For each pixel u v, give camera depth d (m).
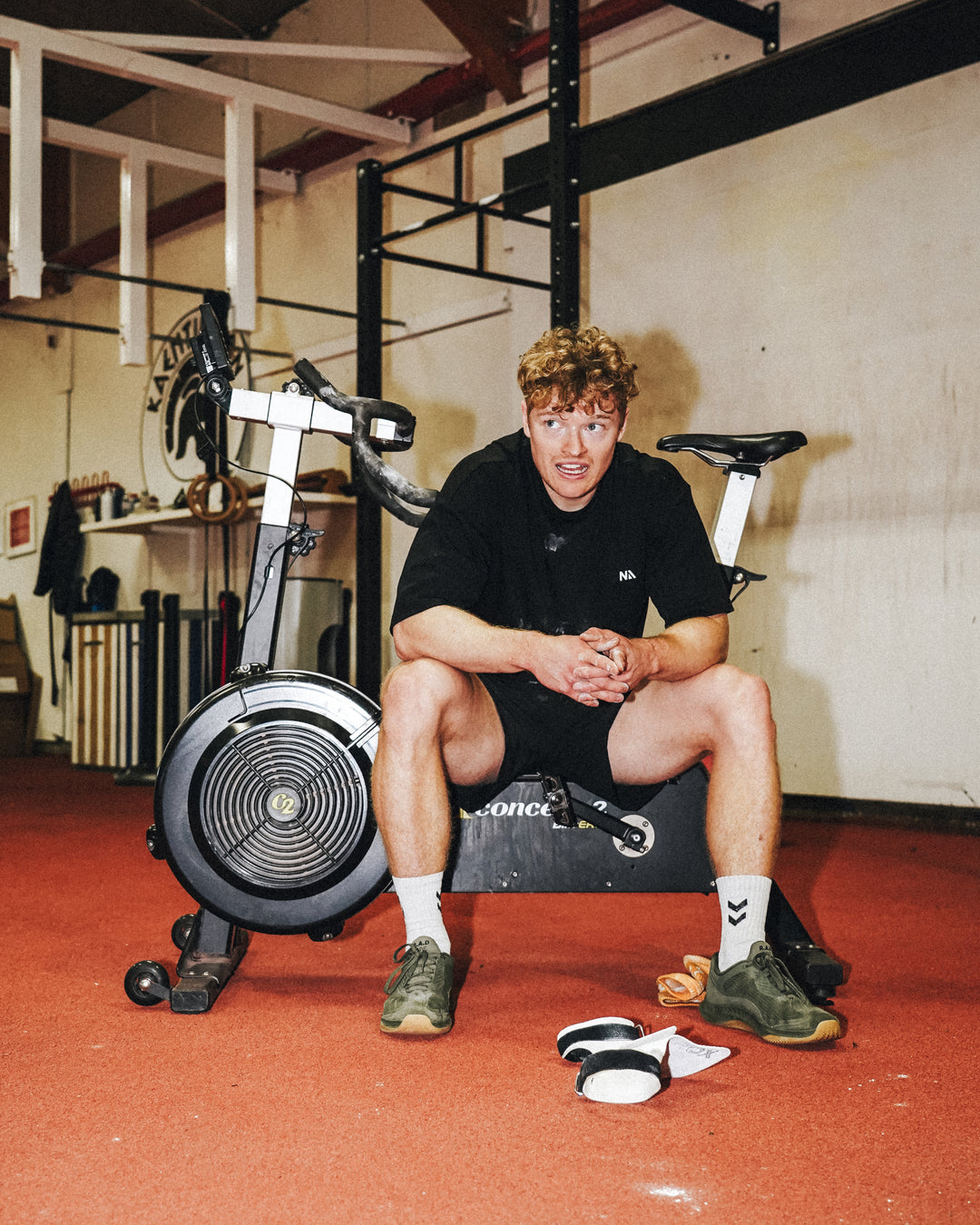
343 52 5.07
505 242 5.13
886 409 3.95
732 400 4.35
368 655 4.46
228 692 1.69
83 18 6.42
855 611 4.02
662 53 4.56
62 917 2.34
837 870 2.92
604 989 1.71
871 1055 1.39
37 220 4.49
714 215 4.41
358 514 4.48
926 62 3.82
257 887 1.69
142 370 7.28
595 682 1.41
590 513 1.62
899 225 3.91
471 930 2.15
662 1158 1.07
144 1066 1.35
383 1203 0.97
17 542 8.26
